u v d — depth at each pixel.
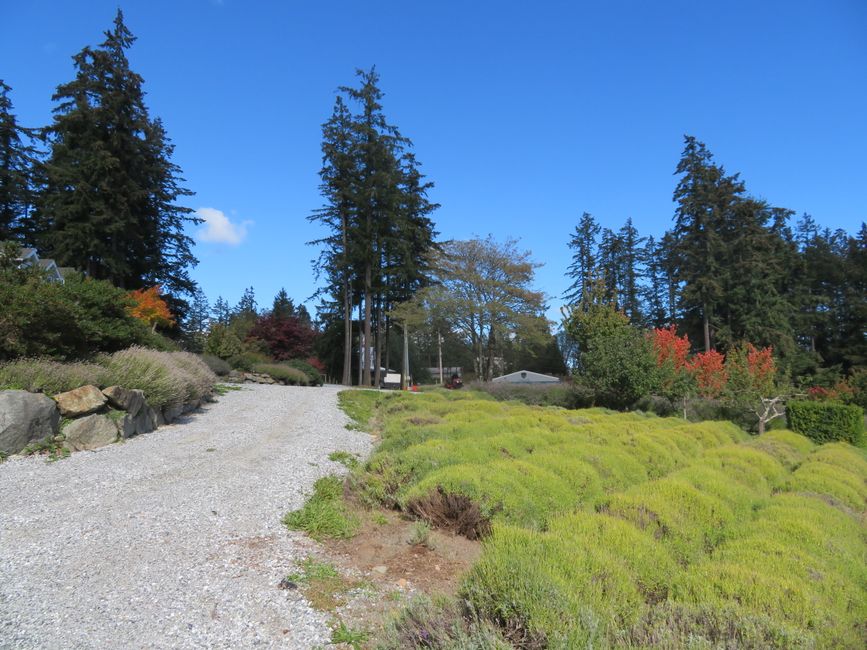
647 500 4.94
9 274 9.15
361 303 36.28
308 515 5.12
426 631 2.82
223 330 24.52
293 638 3.00
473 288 29.53
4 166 27.12
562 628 2.63
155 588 3.49
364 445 10.02
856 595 3.38
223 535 4.56
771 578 3.31
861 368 30.75
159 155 27.62
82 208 22.00
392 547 4.69
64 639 2.83
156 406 9.65
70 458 6.91
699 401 17.88
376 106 32.09
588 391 17.94
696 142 36.38
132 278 26.23
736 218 35.62
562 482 5.73
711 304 35.00
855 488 7.06
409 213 34.97
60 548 4.06
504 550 3.34
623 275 45.25
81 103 22.44
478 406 13.52
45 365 8.12
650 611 3.02
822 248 42.16
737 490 5.84
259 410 13.25
